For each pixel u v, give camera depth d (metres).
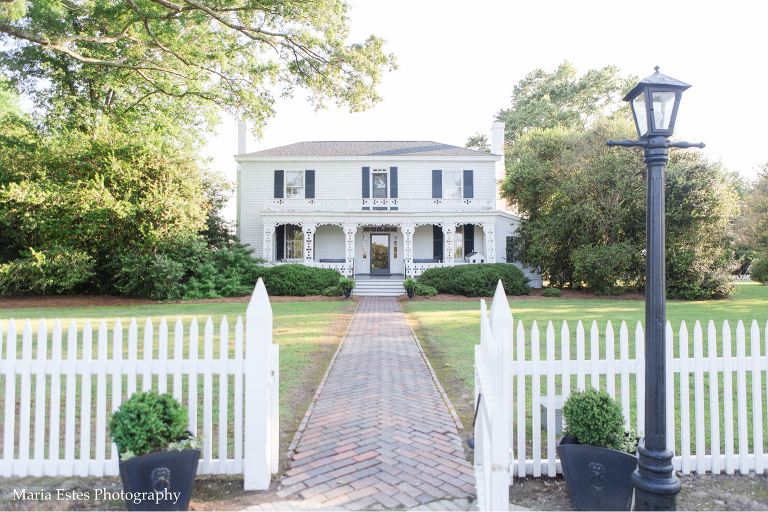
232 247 23.38
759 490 3.66
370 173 25.80
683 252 20.64
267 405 3.61
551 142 25.52
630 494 3.20
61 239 18.61
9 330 3.67
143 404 3.22
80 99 22.23
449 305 17.55
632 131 21.31
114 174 18.41
